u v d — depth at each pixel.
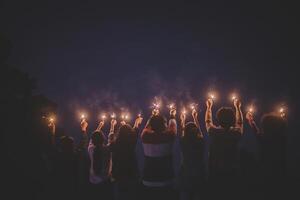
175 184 6.30
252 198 5.48
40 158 6.36
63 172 5.96
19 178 6.21
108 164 5.98
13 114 6.37
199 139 5.55
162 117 5.66
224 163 5.44
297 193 5.74
